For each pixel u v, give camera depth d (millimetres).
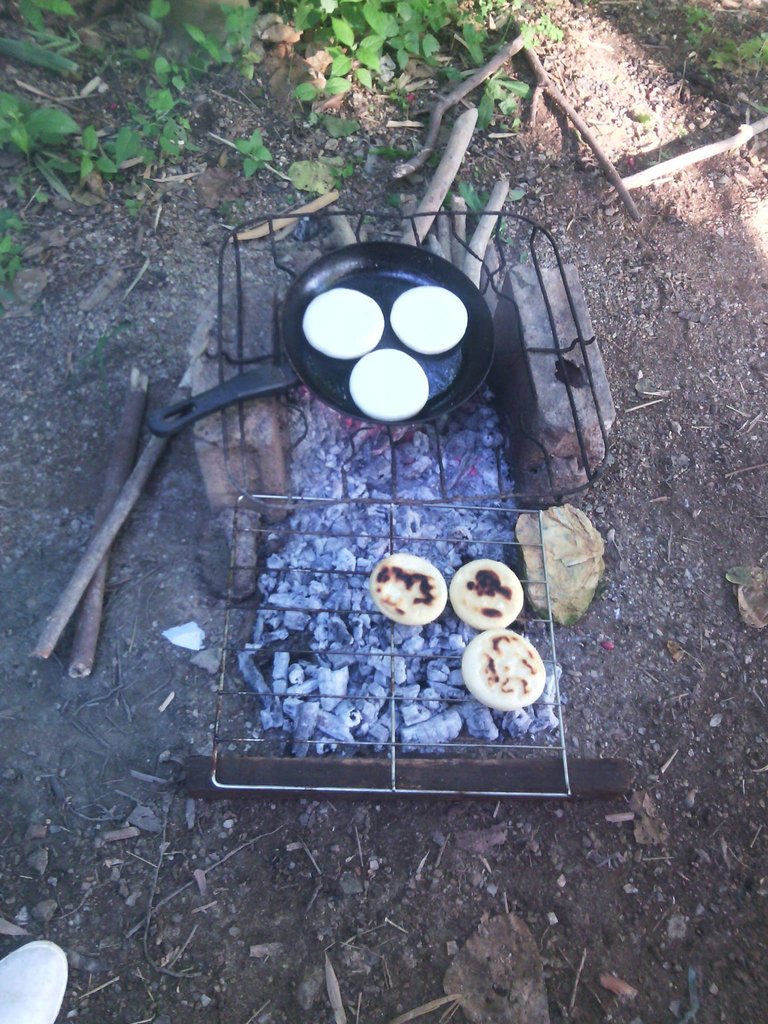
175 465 1071
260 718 937
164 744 921
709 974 871
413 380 924
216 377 930
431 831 906
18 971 775
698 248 1408
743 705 1032
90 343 1156
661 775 971
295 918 854
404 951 849
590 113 1505
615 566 1099
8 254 1191
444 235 1256
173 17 1376
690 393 1267
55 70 1315
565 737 972
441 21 1461
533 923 875
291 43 1422
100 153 1271
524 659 925
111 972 815
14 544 1018
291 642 971
